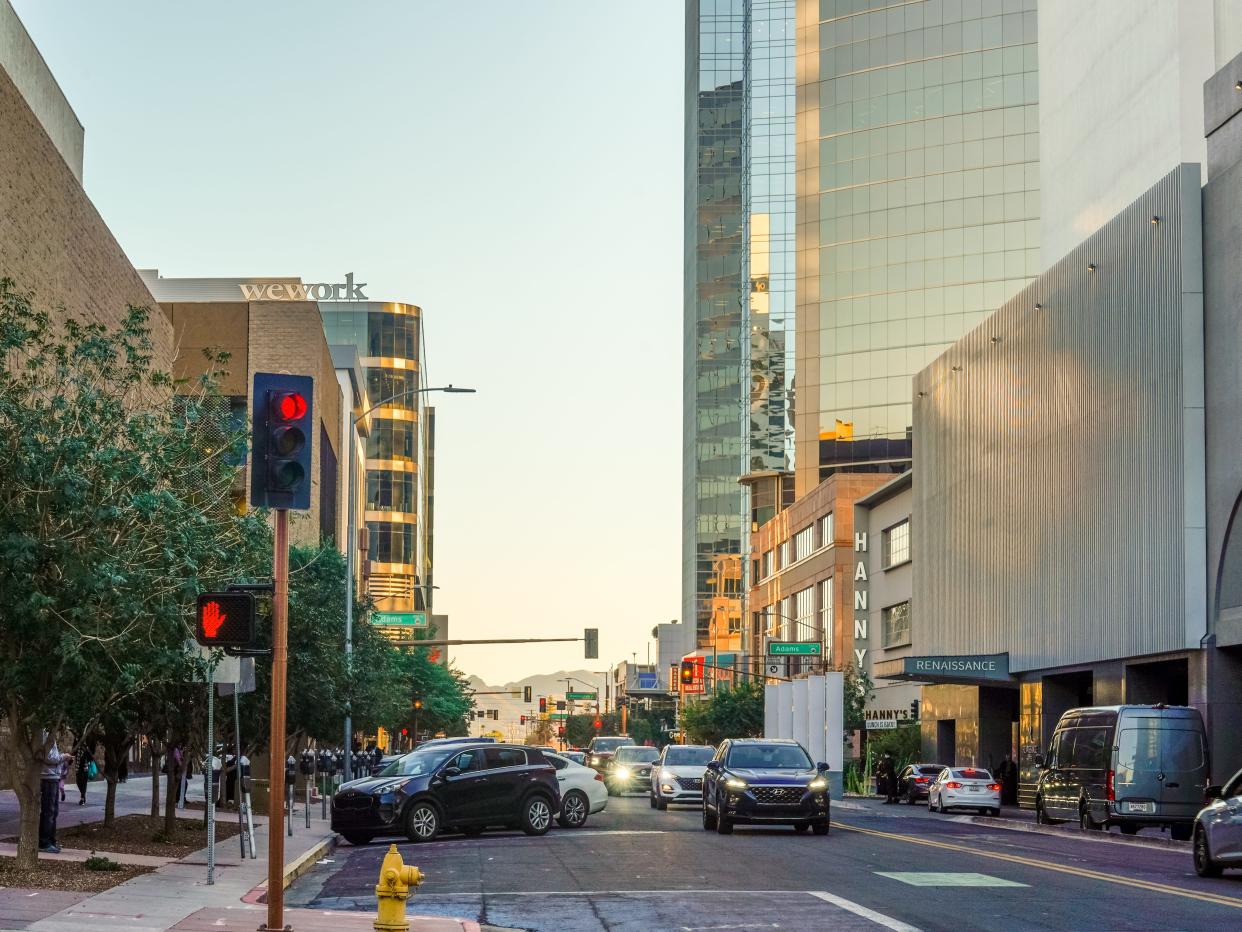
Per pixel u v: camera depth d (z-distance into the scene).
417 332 162.62
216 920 14.90
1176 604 42.19
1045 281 53.12
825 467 135.62
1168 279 43.28
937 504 65.44
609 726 175.25
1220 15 51.62
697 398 183.88
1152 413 44.12
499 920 16.12
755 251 168.12
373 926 14.41
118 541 18.28
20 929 13.67
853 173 138.25
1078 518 49.56
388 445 158.38
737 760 31.78
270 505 13.41
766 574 124.62
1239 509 39.81
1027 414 54.62
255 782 38.81
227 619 13.43
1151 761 33.62
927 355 133.12
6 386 19.08
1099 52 60.69
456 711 107.56
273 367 74.62
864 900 17.53
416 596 163.25
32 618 17.33
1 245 31.28
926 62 136.25
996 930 14.77
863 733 91.94
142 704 25.38
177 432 20.36
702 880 20.17
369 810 28.69
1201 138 52.00
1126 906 16.94
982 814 50.34
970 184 133.38
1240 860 20.39
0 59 40.97
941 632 64.62
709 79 187.25
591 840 28.61
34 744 19.39
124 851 23.94
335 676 38.19
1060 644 51.00
